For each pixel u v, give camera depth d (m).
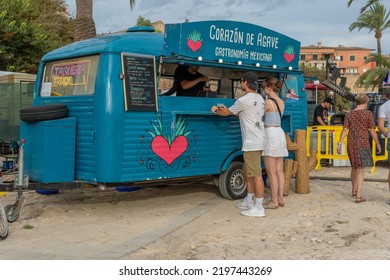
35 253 5.61
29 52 20.05
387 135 8.48
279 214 7.46
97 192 9.12
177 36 6.98
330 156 11.96
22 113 6.86
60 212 7.56
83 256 5.50
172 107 7.34
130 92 6.82
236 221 7.07
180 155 7.48
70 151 6.97
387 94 8.52
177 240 6.19
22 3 20.81
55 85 7.72
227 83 9.21
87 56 7.10
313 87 21.00
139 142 6.96
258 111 7.26
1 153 11.76
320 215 7.32
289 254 5.61
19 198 6.72
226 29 7.57
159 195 8.96
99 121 6.70
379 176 11.16
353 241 6.06
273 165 7.73
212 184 9.99
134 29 7.98
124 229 6.67
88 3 14.91
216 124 8.02
